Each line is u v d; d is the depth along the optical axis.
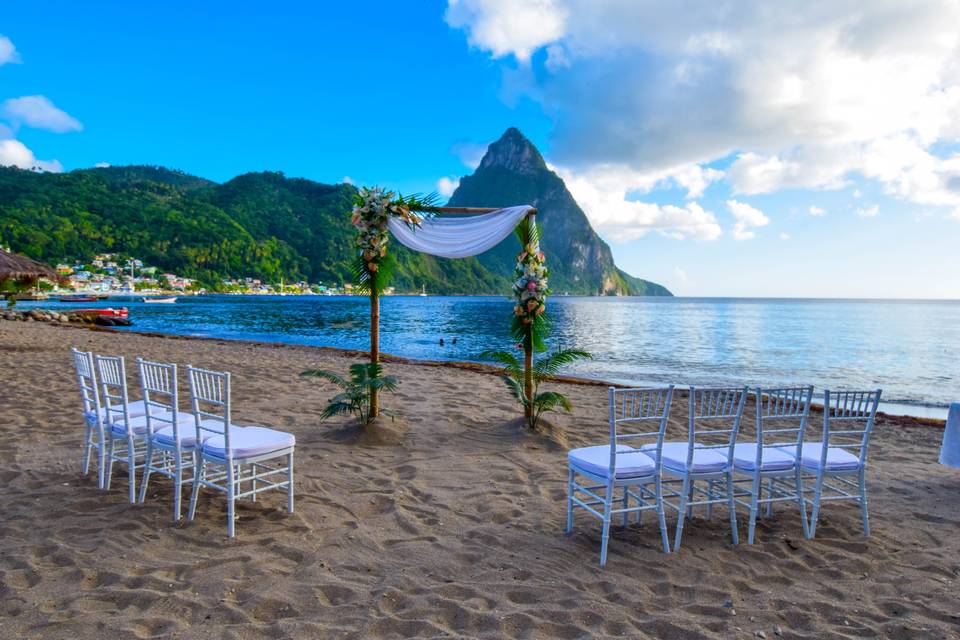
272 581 3.21
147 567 3.32
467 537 3.96
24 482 4.79
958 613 3.07
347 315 56.50
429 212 7.00
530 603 3.07
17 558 3.38
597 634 2.78
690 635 2.79
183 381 10.67
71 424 6.80
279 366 12.63
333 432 6.73
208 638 2.63
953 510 4.80
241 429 4.38
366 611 2.92
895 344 28.94
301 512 4.32
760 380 16.38
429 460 5.88
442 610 2.95
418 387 10.27
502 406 8.79
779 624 2.93
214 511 4.27
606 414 8.70
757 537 4.08
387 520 4.24
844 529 4.29
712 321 53.38
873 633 2.87
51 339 17.91
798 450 4.09
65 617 2.78
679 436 7.52
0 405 7.63
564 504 4.70
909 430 8.31
